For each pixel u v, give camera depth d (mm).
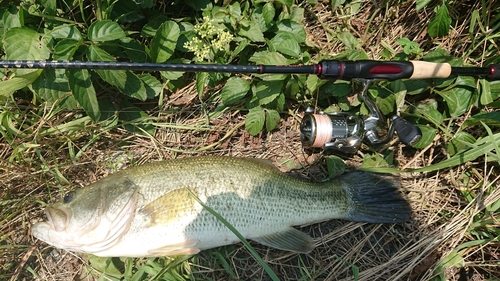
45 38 461
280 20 514
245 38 504
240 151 538
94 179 522
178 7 539
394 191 484
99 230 421
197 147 536
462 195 503
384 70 425
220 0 533
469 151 472
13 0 476
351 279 489
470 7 513
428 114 501
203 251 492
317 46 532
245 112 544
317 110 531
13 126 486
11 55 448
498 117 481
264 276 497
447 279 494
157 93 516
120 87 470
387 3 534
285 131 541
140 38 525
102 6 475
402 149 527
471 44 510
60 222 423
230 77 519
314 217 459
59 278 500
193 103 538
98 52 458
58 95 476
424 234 497
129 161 529
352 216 474
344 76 427
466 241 493
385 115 501
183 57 528
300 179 463
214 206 428
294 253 498
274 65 440
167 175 428
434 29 503
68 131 509
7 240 497
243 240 396
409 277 488
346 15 549
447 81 495
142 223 419
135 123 523
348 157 528
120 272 487
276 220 446
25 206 503
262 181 443
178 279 466
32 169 503
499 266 479
